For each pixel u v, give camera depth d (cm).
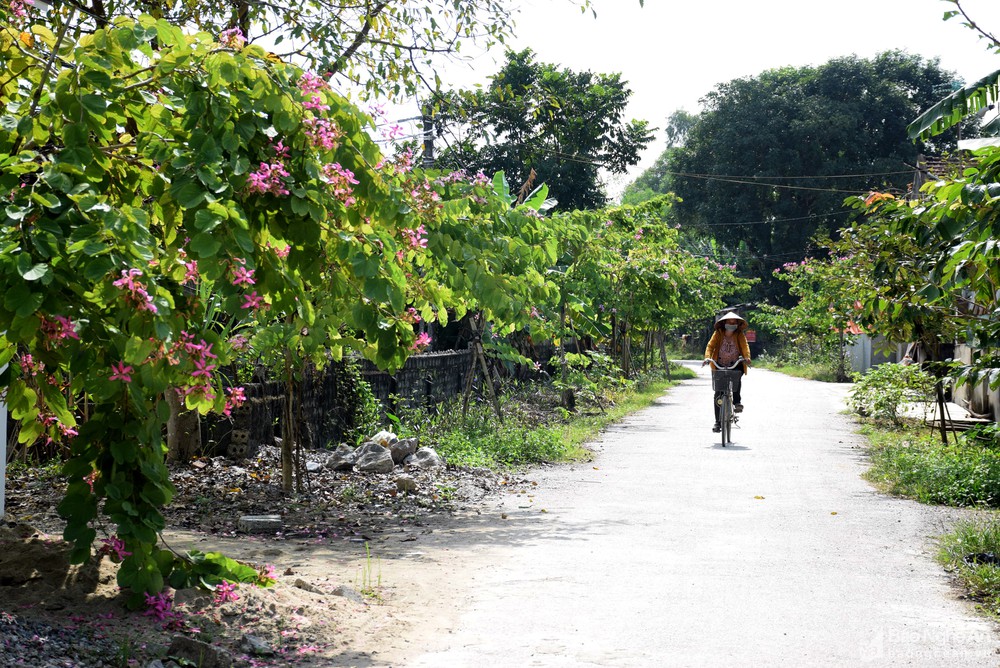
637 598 711
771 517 1037
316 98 588
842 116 5872
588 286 1980
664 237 2917
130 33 560
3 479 899
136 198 579
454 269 778
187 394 567
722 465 1441
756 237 6200
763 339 6838
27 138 534
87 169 541
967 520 1010
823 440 1767
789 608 687
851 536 939
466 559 835
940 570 803
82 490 578
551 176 4088
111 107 552
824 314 3828
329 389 1462
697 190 6356
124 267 493
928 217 957
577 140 4053
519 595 718
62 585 616
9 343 531
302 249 584
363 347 704
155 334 498
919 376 1739
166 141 564
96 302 511
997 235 840
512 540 917
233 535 915
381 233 601
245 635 581
